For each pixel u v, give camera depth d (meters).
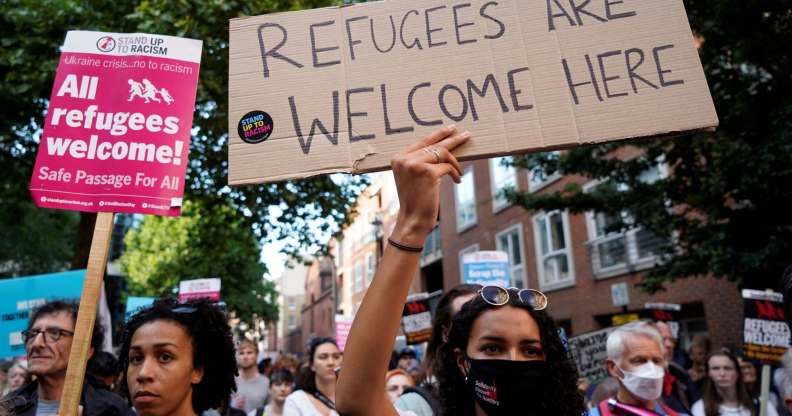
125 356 2.31
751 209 6.86
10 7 7.90
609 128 2.02
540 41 2.12
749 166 6.09
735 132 6.61
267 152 2.06
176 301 2.34
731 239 6.83
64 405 2.11
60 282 4.35
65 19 7.81
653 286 7.92
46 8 7.66
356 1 8.15
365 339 1.53
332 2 7.97
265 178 2.03
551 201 9.31
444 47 2.14
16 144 9.77
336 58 2.15
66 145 2.49
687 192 7.68
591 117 2.03
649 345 3.15
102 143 2.50
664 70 2.06
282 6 7.52
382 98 2.10
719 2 6.28
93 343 3.27
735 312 10.91
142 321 2.23
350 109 2.09
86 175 2.47
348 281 38.78
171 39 2.63
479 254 8.30
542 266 16.58
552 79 2.08
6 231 17.28
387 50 2.15
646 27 2.11
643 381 3.10
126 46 2.61
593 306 14.45
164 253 22.92
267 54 2.17
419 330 7.31
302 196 9.09
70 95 2.54
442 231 22.17
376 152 2.04
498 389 1.86
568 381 1.94
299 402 4.53
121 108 2.54
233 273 23.06
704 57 6.87
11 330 4.28
